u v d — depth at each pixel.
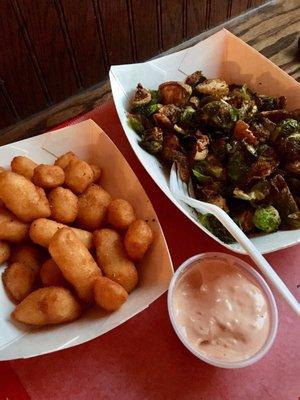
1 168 0.27
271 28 0.61
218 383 0.21
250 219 0.25
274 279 0.21
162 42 0.62
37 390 0.21
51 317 0.21
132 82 0.32
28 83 0.53
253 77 0.33
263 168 0.26
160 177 0.27
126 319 0.21
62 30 0.51
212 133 0.29
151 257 0.24
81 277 0.22
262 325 0.21
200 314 0.21
